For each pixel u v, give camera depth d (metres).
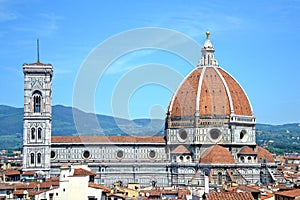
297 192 173.25
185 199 190.88
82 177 170.00
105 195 176.25
